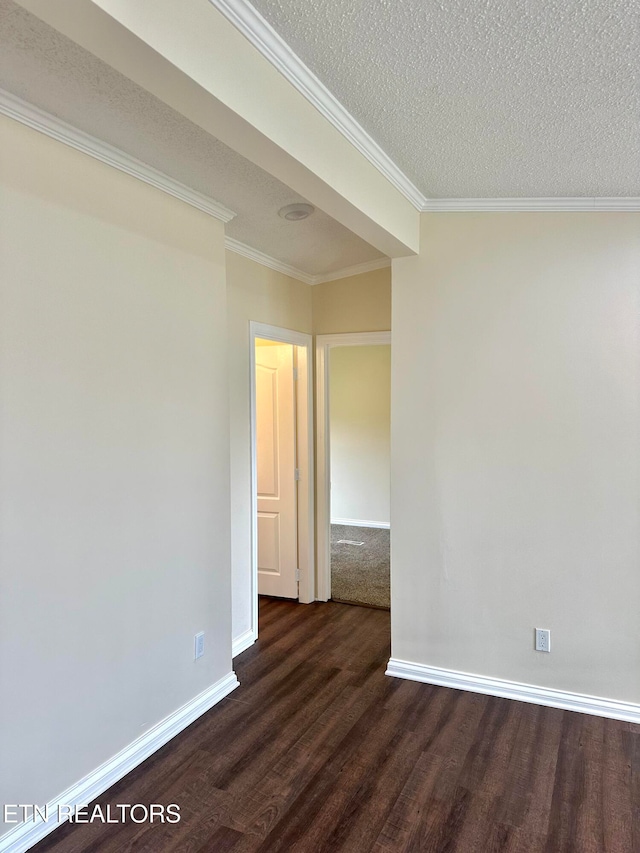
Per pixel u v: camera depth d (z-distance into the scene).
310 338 4.34
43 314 1.94
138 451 2.34
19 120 1.84
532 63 1.67
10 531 1.83
